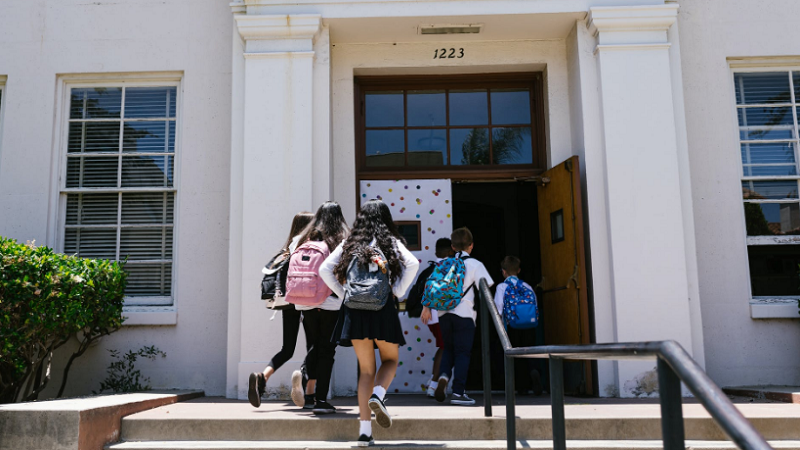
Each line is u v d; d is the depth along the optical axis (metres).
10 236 6.77
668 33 6.63
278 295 4.91
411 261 4.23
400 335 4.20
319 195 6.38
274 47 6.51
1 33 7.03
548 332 6.94
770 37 6.87
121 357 6.55
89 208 6.93
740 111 6.95
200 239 6.75
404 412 4.92
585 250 6.44
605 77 6.42
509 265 6.25
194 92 6.94
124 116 7.05
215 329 6.61
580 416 4.55
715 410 1.60
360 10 6.51
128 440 4.55
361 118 7.20
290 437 4.53
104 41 7.01
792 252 6.71
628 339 6.05
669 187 6.27
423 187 7.05
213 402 5.75
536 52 7.04
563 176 6.55
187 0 7.07
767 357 6.46
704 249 6.62
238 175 6.48
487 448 4.25
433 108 7.30
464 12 6.48
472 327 5.64
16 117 6.93
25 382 6.43
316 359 4.96
